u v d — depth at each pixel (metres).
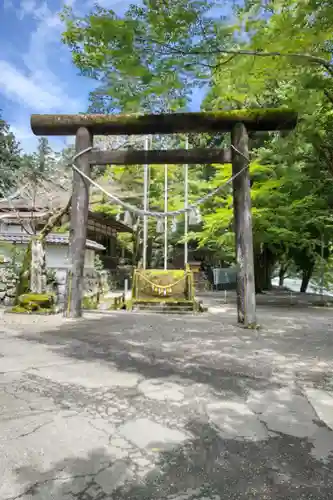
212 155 8.09
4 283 11.14
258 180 13.46
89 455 2.19
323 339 6.05
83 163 8.21
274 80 6.20
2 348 4.93
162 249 30.20
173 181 23.05
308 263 22.55
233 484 1.95
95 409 2.88
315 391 3.42
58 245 13.24
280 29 4.55
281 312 11.07
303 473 2.06
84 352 4.77
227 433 2.53
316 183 13.27
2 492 1.83
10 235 13.27
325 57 5.23
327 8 4.29
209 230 16.86
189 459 2.18
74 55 4.91
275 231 14.05
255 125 7.81
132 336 6.04
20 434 2.44
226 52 4.69
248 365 4.31
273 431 2.57
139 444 2.34
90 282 16.27
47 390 3.29
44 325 7.05
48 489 1.86
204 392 3.33
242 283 7.43
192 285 11.86
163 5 4.22
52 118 8.16
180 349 5.11
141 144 14.08
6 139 20.77
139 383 3.54
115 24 4.30
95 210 22.53
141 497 1.82
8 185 17.78
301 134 8.52
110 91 5.24
